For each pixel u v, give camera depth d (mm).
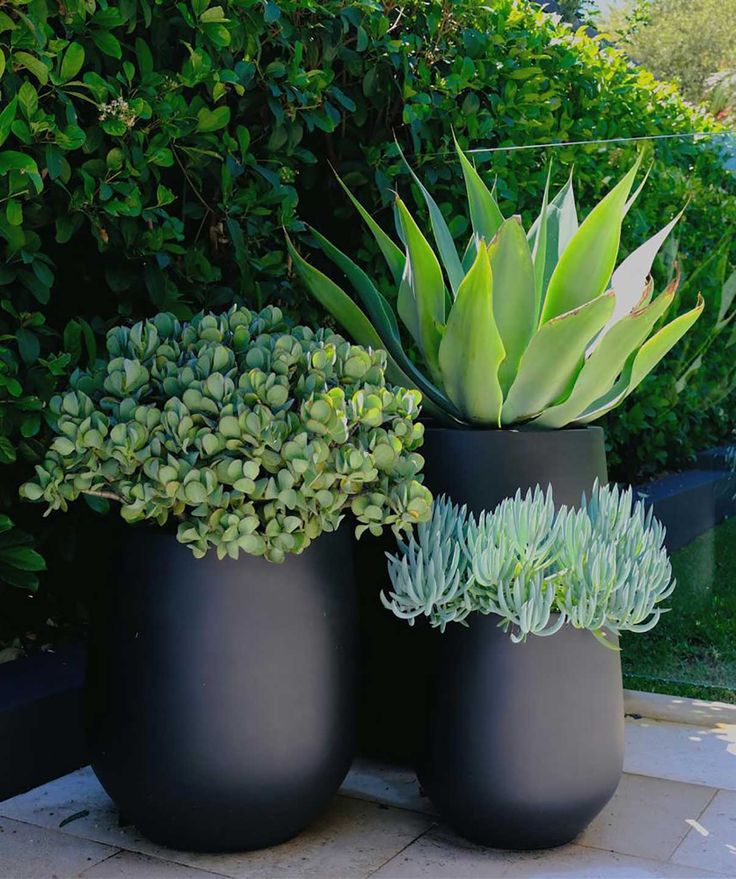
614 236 2500
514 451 2359
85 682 2232
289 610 2100
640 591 2176
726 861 2199
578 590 2131
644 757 2799
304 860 2184
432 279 2564
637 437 3857
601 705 2201
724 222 3551
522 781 2150
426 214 3508
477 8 3490
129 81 2492
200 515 2006
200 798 2084
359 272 2811
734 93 8609
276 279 3164
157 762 2074
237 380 2168
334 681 2176
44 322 2676
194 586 2061
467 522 2354
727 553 3572
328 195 3396
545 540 2234
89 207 2498
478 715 2168
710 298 3598
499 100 3605
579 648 2176
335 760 2195
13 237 2299
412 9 3361
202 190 2943
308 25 2992
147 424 2047
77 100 2537
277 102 2879
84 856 2191
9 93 2248
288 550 2084
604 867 2168
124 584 2121
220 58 2760
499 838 2221
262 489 2012
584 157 3715
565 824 2203
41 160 2398
